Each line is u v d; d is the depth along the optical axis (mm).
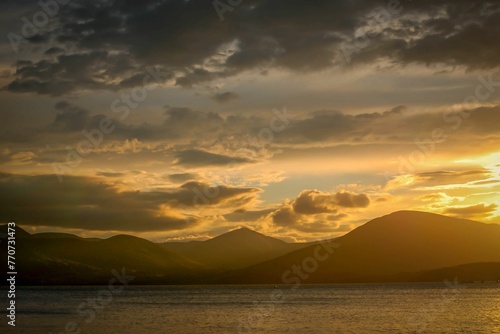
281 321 95250
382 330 80125
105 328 85188
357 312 113188
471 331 77750
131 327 86688
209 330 82188
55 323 92688
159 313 115562
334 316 103938
